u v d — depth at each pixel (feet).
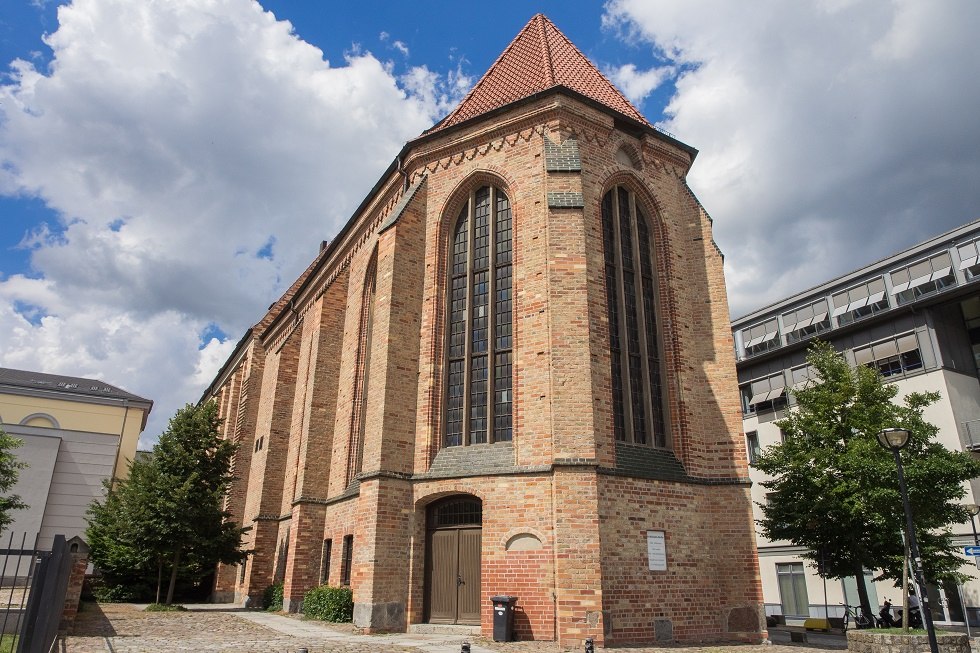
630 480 57.98
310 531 79.20
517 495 56.85
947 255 118.32
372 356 68.64
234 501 116.26
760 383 144.97
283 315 116.47
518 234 66.13
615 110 70.79
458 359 67.26
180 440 91.45
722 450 64.64
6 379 181.88
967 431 107.34
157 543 84.89
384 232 71.56
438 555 61.00
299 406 96.73
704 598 58.80
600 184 68.18
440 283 69.72
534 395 59.06
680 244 72.79
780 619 96.37
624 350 65.26
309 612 68.39
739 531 61.46
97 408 164.04
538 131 68.13
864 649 49.70
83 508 141.38
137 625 59.11
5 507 82.43
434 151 74.18
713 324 69.26
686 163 76.64
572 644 49.90
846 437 68.39
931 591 100.32
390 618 57.62
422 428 64.85
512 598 53.42
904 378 116.47
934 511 63.93
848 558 71.36
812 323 138.00
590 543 52.42
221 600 106.73
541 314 61.11
